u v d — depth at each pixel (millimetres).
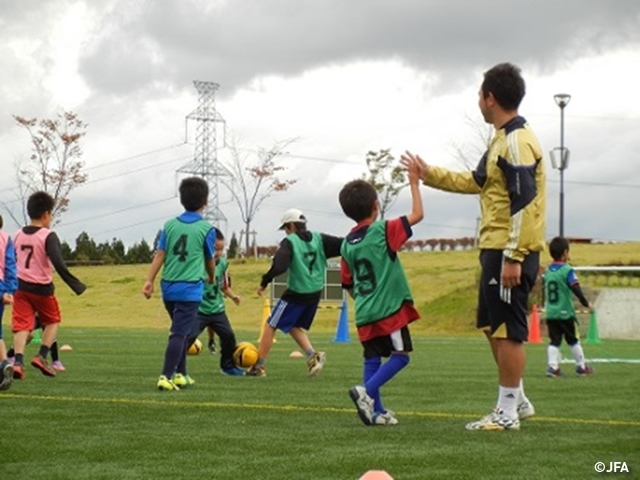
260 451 6512
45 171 59750
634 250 51781
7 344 21625
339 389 11195
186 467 5922
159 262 11102
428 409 9188
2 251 10938
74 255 77125
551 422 8133
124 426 7719
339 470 5828
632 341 29859
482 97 7762
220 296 13781
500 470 5848
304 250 13047
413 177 7973
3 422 7930
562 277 14211
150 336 25797
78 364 15141
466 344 23844
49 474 5703
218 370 14500
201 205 11273
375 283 7980
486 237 7668
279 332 30516
